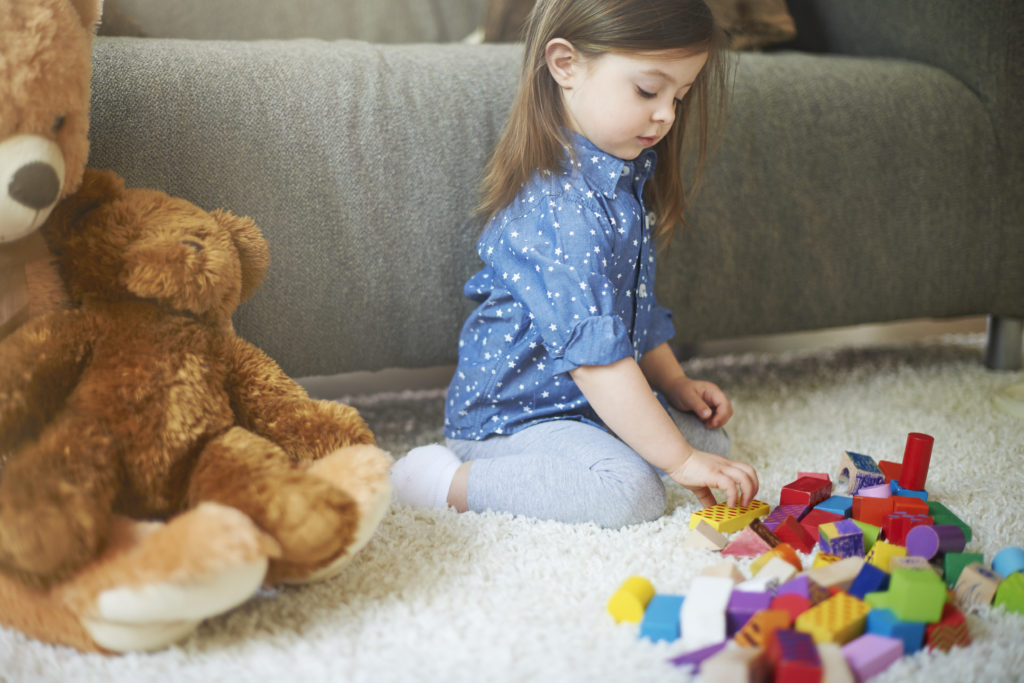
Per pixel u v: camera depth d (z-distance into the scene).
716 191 1.20
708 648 0.60
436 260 1.09
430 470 0.91
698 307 1.24
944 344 1.62
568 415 0.96
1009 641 0.64
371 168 1.04
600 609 0.68
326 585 0.71
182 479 0.70
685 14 0.86
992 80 1.32
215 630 0.65
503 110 1.09
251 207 0.99
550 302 0.87
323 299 1.05
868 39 1.50
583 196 0.91
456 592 0.71
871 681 0.59
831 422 1.19
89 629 0.60
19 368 0.64
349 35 1.56
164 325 0.71
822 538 0.77
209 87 0.96
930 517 0.79
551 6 0.92
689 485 0.85
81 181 0.73
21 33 0.65
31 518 0.57
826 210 1.27
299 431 0.76
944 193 1.33
